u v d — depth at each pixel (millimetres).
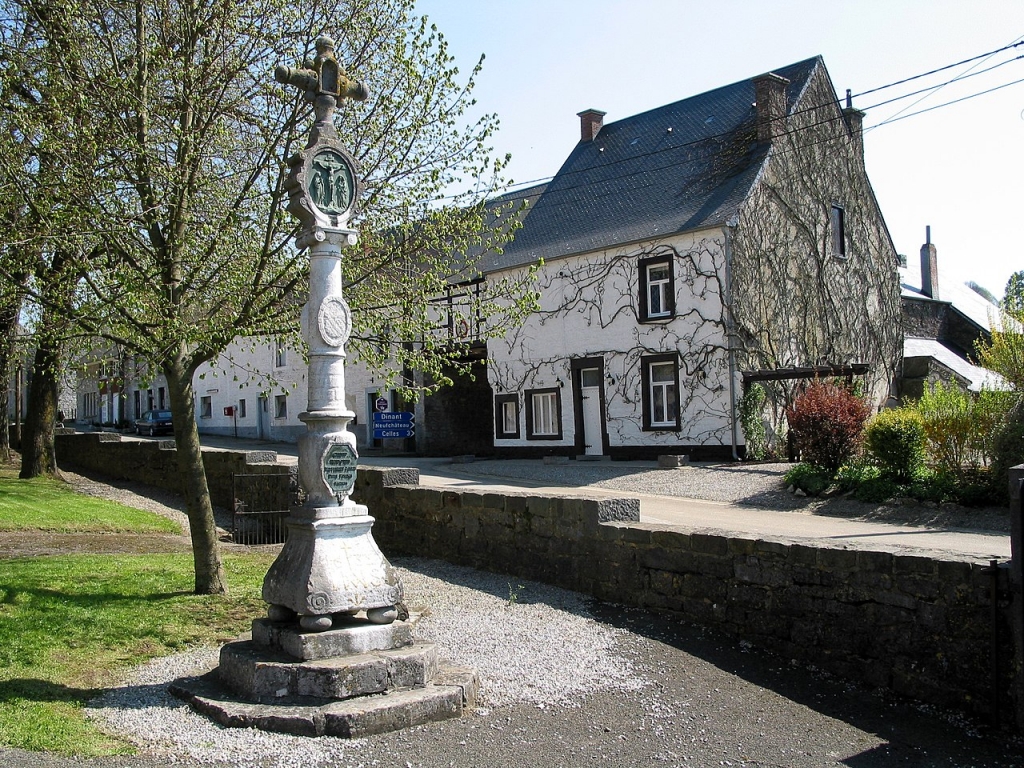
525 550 9898
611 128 31375
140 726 5414
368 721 5391
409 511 11859
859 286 28609
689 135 28000
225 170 9367
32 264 8422
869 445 16656
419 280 9328
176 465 18391
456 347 10820
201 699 5734
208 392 46562
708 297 23719
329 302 6492
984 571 5883
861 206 28984
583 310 26688
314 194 6473
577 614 8312
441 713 5676
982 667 5879
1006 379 16250
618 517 9078
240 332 8500
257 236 9219
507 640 7395
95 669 6582
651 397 25219
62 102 8422
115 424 52688
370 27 9266
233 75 8836
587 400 26969
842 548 6770
